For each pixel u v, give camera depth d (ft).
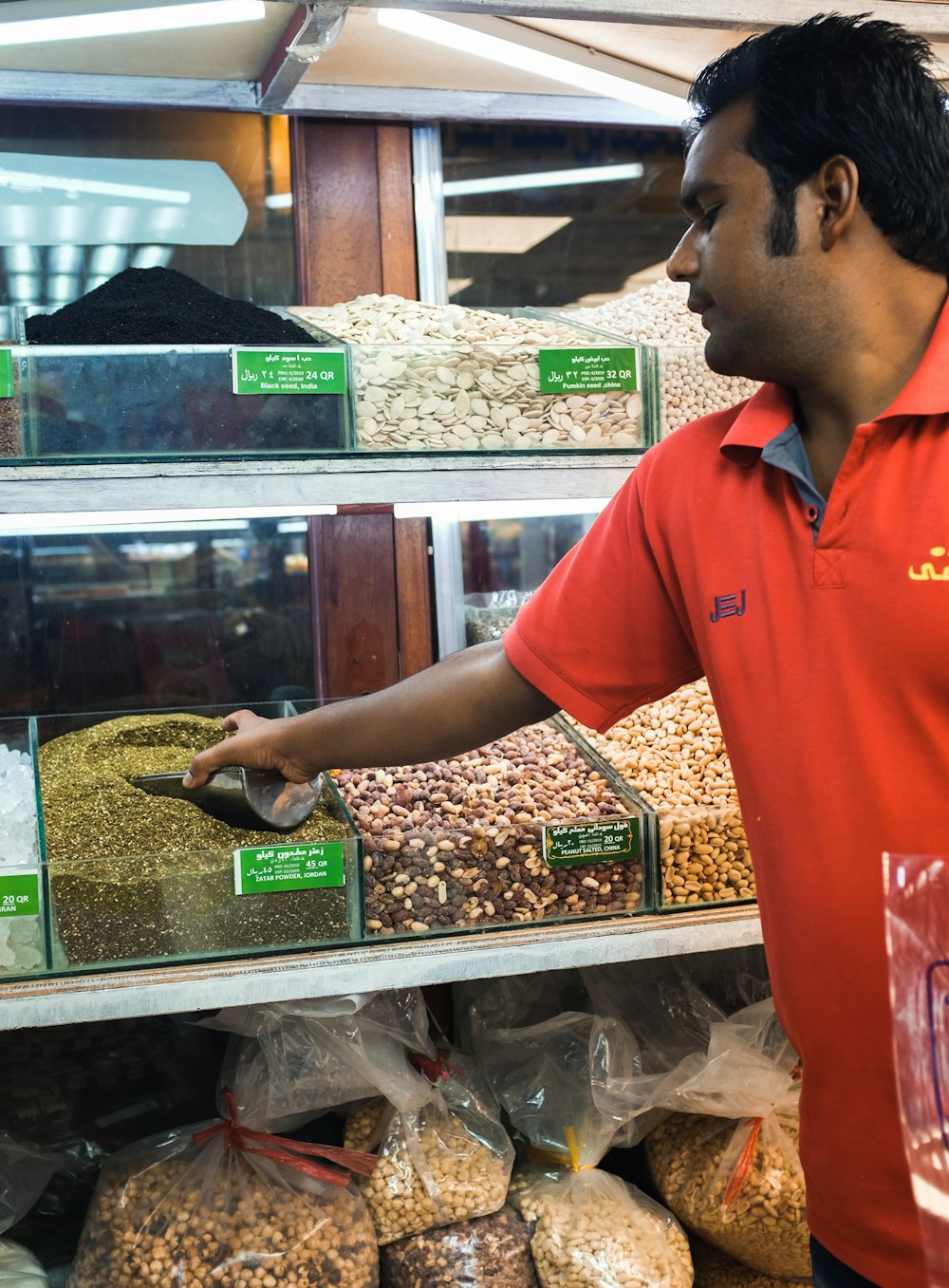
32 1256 5.16
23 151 5.82
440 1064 5.59
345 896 4.60
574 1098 5.62
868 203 2.97
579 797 5.11
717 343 3.25
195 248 6.13
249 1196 4.97
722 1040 5.51
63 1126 5.82
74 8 4.83
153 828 4.63
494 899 4.77
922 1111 1.94
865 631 2.96
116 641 6.17
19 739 5.65
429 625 6.53
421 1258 5.12
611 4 4.46
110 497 4.58
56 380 4.49
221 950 4.51
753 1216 5.23
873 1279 3.23
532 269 6.63
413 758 4.02
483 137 6.42
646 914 4.95
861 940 3.05
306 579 6.35
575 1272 5.00
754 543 3.24
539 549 6.82
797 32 3.08
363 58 5.54
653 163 6.72
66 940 4.34
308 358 4.73
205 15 4.89
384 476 4.90
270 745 4.19
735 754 3.34
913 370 3.09
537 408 5.06
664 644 3.74
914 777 2.95
